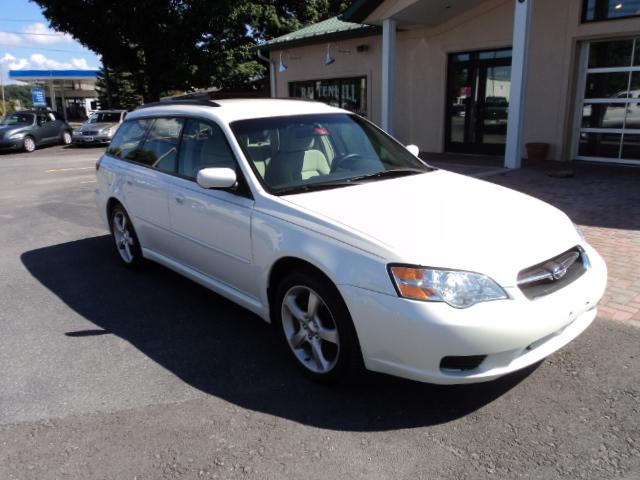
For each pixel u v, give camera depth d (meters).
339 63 16.80
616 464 2.62
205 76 26.09
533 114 11.99
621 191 8.26
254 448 2.85
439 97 14.21
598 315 4.21
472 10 12.90
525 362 2.92
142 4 22.20
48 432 3.04
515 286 2.83
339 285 3.04
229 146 4.03
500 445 2.79
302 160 4.04
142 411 3.22
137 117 5.64
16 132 21.72
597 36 10.60
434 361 2.79
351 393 3.33
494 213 3.37
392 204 3.45
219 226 4.02
